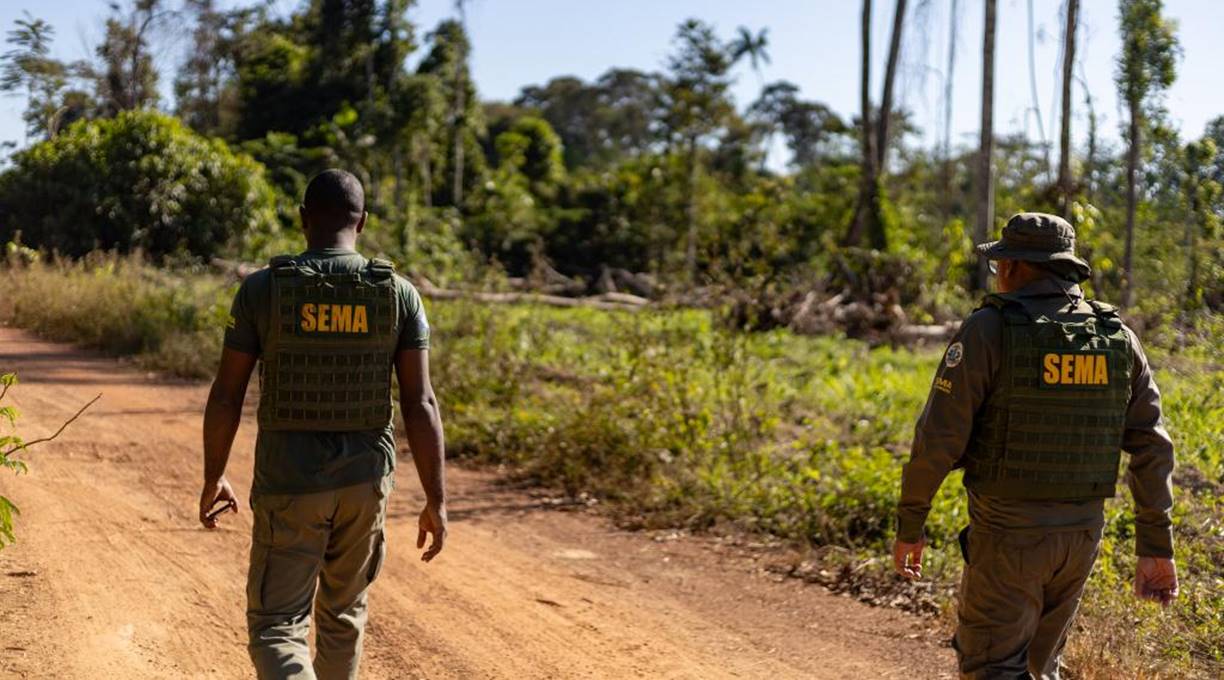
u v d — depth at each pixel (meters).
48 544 5.70
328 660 3.24
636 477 7.84
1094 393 2.96
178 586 5.21
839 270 20.09
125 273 16.14
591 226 41.59
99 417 9.37
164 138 22.92
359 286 3.14
